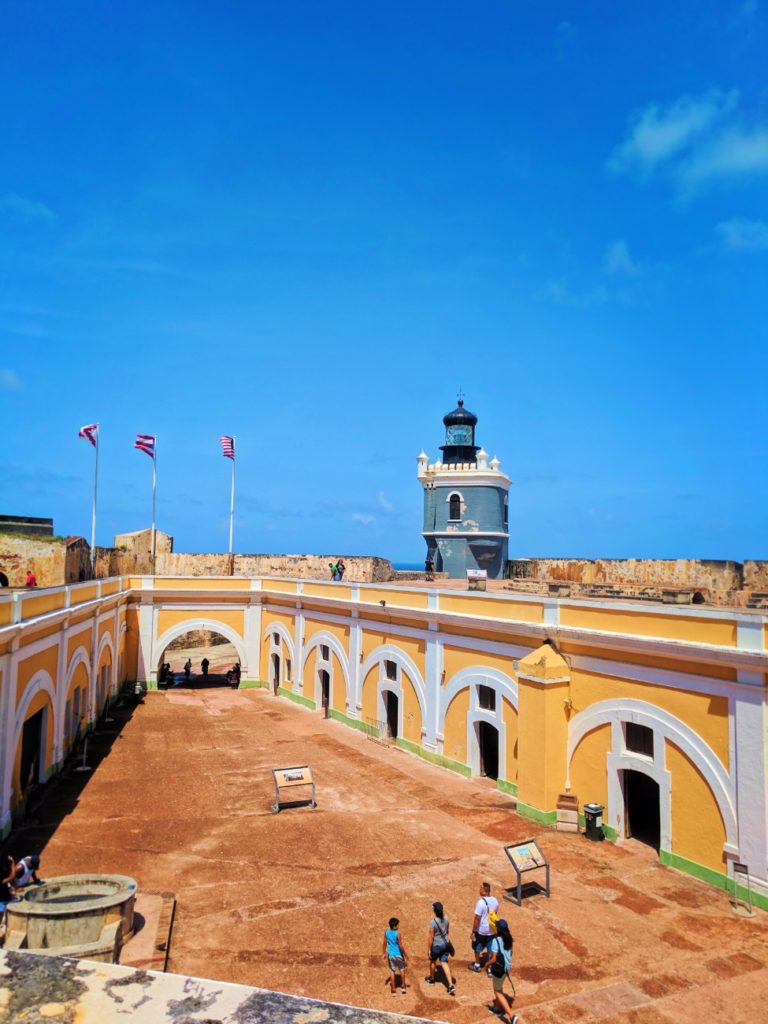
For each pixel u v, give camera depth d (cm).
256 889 1454
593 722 1823
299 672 3506
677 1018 1060
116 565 4381
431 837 1741
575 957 1214
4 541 2947
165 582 3909
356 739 2761
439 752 2402
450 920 1334
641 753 1725
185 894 1427
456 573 4391
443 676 2408
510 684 2108
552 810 1869
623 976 1162
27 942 1132
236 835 1744
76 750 2517
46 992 250
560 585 2748
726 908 1402
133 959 1145
